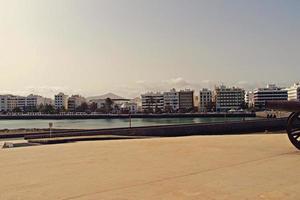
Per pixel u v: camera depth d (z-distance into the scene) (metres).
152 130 60.84
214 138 19.67
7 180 8.80
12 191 7.68
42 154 13.97
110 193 7.28
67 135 52.94
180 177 8.62
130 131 58.06
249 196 6.74
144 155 12.88
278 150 13.34
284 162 10.49
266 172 8.99
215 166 10.02
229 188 7.39
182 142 17.55
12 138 62.09
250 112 166.00
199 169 9.61
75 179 8.77
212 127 70.25
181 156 12.29
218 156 12.02
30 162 11.81
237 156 11.91
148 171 9.55
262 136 20.61
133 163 11.03
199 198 6.70
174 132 64.31
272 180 8.05
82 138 44.19
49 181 8.60
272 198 6.55
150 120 156.25
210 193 7.03
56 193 7.41
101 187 7.83
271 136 20.48
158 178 8.58
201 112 188.62
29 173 9.71
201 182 8.02
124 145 16.86
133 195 7.06
